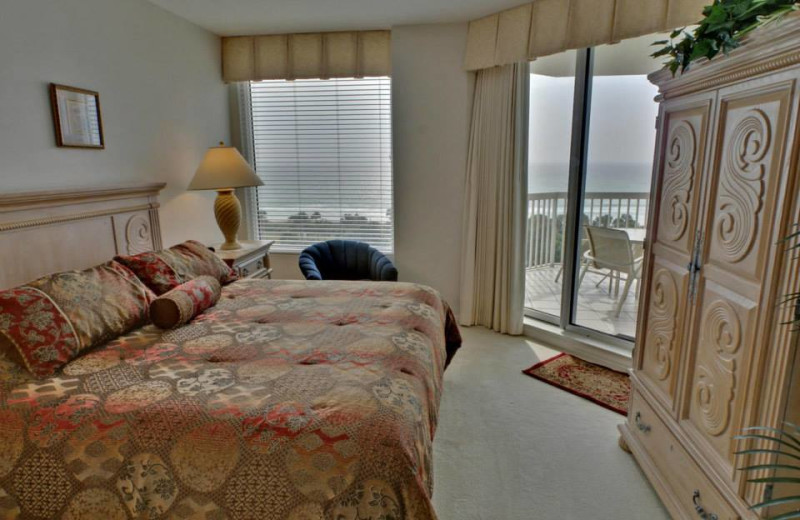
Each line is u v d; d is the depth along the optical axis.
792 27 1.06
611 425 2.37
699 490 1.53
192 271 2.35
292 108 4.01
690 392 1.62
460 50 3.47
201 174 3.13
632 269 3.05
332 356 1.62
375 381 1.42
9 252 1.93
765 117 1.23
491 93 3.39
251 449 1.17
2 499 1.22
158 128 3.03
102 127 2.55
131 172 2.79
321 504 1.13
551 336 3.40
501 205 3.46
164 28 3.07
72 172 2.36
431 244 3.84
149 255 2.21
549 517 1.76
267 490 1.15
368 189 4.07
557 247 3.47
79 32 2.38
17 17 2.04
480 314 3.78
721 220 1.44
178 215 3.28
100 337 1.68
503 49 3.17
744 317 1.32
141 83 2.86
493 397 2.66
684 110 1.69
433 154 3.68
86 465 1.20
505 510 1.80
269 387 1.38
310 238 4.24
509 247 3.48
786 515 0.98
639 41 2.75
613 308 3.20
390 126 3.93
